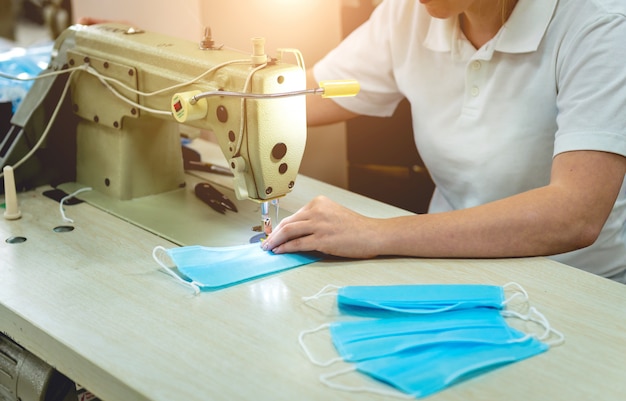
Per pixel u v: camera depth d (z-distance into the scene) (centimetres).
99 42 150
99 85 151
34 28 222
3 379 122
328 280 118
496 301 109
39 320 106
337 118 190
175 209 149
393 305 107
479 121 156
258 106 118
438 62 163
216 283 115
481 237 125
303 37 210
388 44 176
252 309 109
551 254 127
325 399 87
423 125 168
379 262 125
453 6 138
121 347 99
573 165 129
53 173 161
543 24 142
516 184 156
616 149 127
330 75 186
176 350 98
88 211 148
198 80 129
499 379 91
